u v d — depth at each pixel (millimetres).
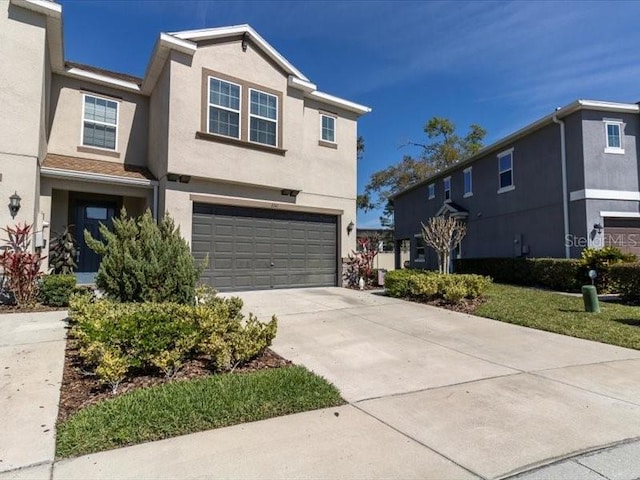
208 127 11156
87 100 11977
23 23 9211
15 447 3227
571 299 10664
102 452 3174
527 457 3174
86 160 11625
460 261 18969
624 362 5691
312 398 4215
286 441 3387
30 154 9164
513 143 16969
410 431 3604
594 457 3189
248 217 12102
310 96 13734
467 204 20281
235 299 7137
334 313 8812
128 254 6941
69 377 4688
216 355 4934
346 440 3418
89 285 10961
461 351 6188
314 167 13742
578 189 13742
